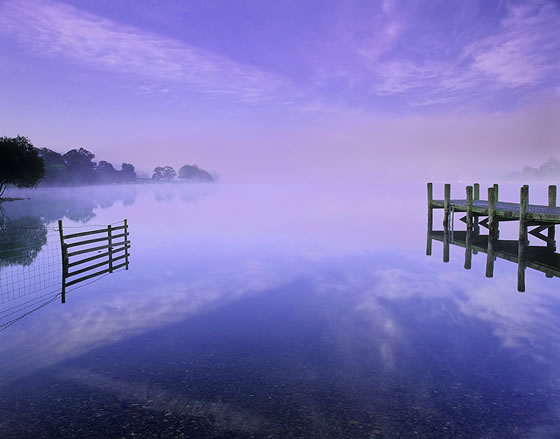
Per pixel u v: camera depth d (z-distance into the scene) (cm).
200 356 815
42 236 2914
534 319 1070
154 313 1137
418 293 1370
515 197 9356
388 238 2947
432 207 2281
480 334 952
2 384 689
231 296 1336
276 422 556
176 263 1995
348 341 906
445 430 536
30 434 531
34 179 6806
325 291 1408
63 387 675
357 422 557
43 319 1077
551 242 1694
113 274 1717
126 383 688
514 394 645
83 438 520
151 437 521
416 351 842
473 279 1603
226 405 607
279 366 762
